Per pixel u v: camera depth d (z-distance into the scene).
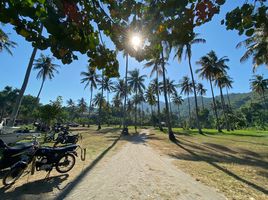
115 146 13.85
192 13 1.98
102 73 2.70
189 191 5.24
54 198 4.57
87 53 2.37
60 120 32.16
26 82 15.50
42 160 6.05
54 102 18.72
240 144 17.41
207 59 36.69
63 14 1.73
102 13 2.11
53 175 6.35
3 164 5.71
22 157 5.71
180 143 17.56
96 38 2.16
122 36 2.28
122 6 2.08
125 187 5.38
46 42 1.95
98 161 8.52
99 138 20.16
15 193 4.82
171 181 6.03
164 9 2.00
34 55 16.02
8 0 1.58
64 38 1.83
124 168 7.46
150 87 55.25
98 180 5.92
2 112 64.19
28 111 65.50
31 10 1.62
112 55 2.54
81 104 88.31
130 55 2.47
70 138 13.41
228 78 44.22
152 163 8.55
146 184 5.67
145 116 101.69
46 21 1.67
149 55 2.48
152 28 2.15
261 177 6.92
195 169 7.78
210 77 38.31
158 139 20.75
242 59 24.81
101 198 4.63
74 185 5.45
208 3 1.92
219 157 11.06
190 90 58.84
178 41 2.28
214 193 5.17
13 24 1.80
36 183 5.56
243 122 61.47
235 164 9.19
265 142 19.09
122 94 54.38
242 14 2.04
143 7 2.10
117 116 97.94
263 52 21.70
